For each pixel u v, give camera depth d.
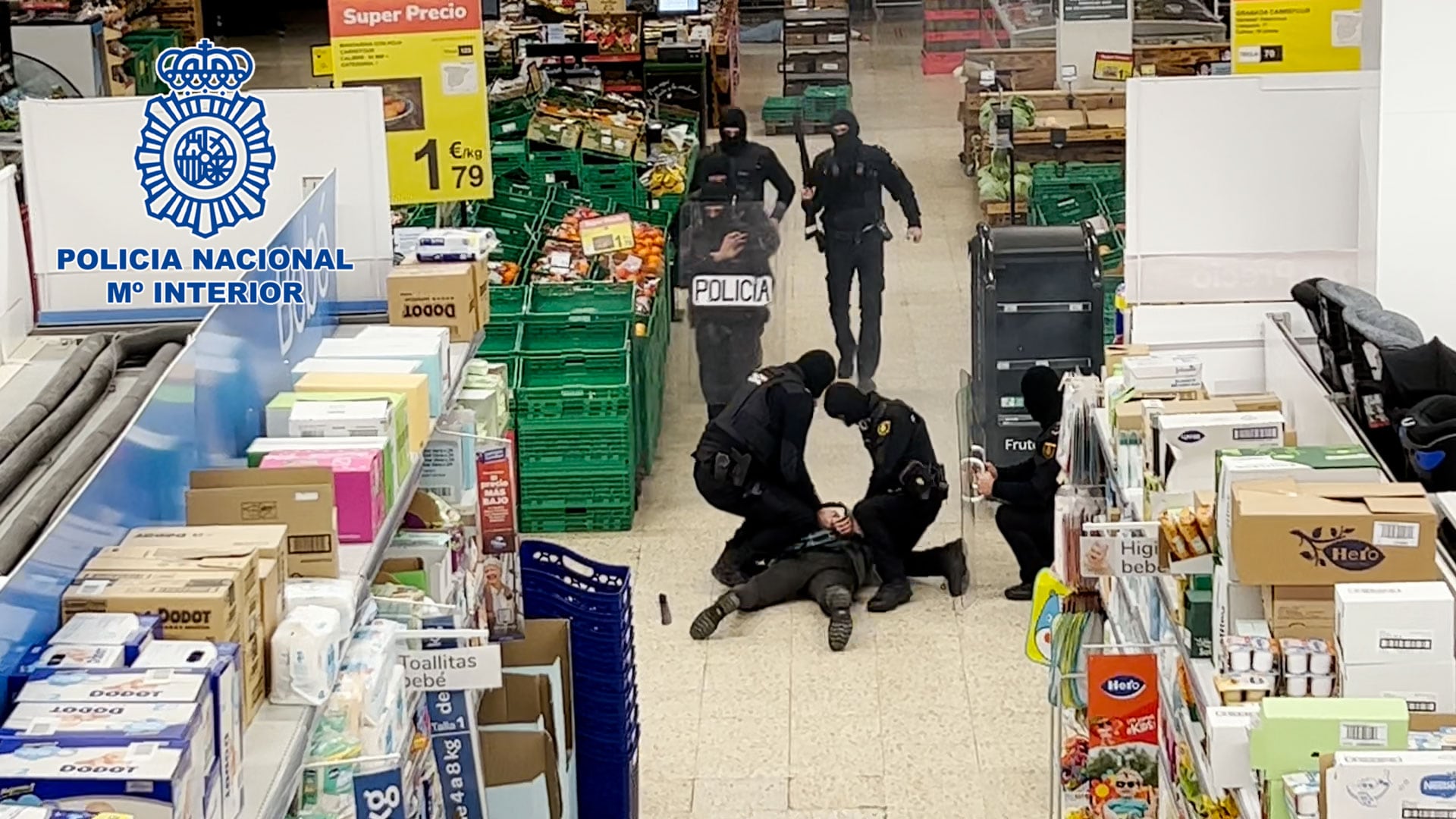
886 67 20.59
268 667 2.94
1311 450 3.77
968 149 14.98
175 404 3.24
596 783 5.24
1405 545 3.35
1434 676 3.16
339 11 6.86
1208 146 5.79
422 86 6.90
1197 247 5.86
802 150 11.00
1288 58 6.66
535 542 5.21
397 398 3.96
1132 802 4.65
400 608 3.83
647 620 7.29
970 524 7.66
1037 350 8.25
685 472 9.02
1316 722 2.94
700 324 9.28
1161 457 4.18
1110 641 5.11
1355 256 5.82
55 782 2.20
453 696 3.96
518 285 8.93
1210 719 3.24
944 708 6.43
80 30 14.02
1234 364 5.82
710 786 5.91
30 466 3.20
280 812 2.65
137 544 2.90
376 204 5.14
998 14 15.22
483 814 4.05
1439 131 5.46
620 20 16.62
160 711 2.34
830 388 7.45
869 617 7.25
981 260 8.32
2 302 4.41
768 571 7.37
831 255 9.99
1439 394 4.50
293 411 3.82
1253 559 3.39
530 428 8.15
